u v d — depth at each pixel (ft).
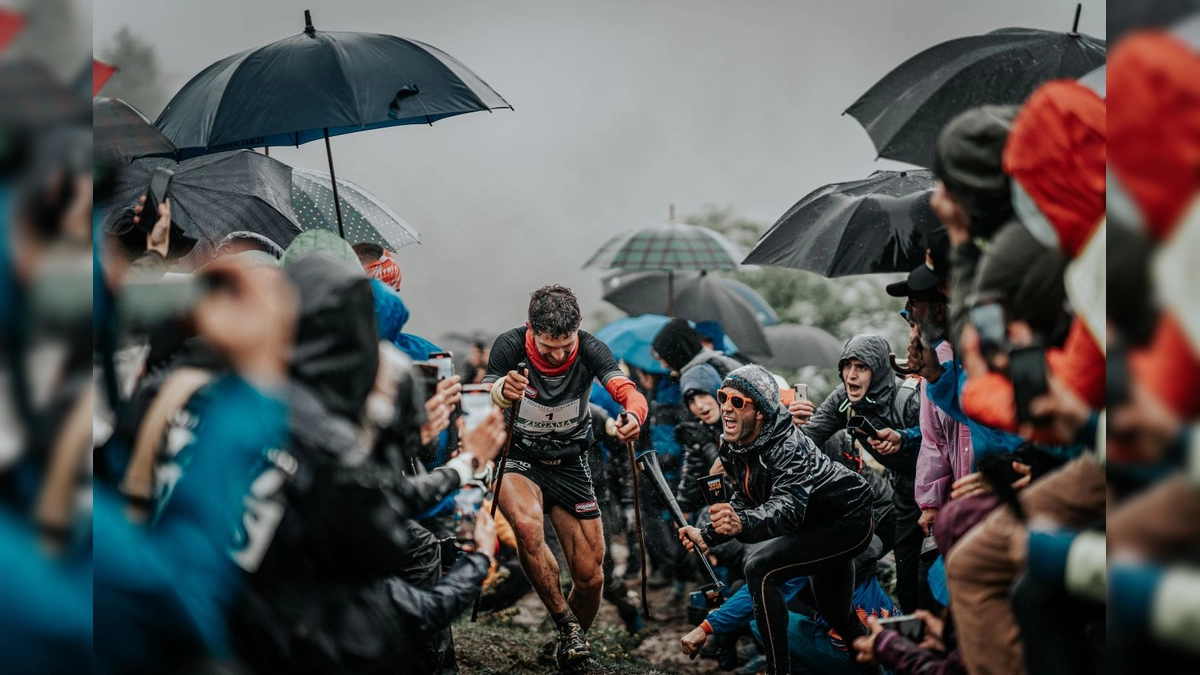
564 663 33.24
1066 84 18.13
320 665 15.65
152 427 15.64
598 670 34.83
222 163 33.86
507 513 32.65
